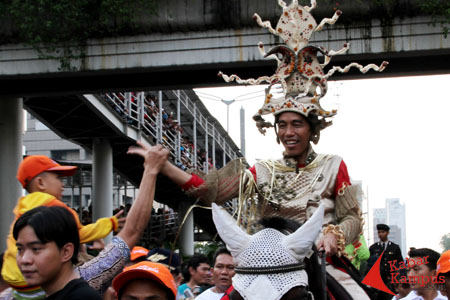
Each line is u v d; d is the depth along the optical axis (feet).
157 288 13.08
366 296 13.19
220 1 41.47
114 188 102.73
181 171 13.85
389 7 39.91
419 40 40.47
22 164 14.87
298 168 14.24
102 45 42.91
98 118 57.77
